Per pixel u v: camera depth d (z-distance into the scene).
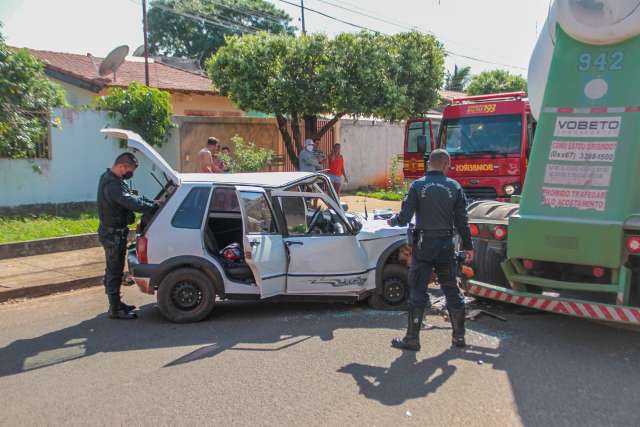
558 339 5.75
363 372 4.91
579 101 5.55
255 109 14.68
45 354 5.44
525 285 6.01
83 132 13.24
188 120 14.98
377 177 20.97
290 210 6.79
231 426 3.99
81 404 4.35
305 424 4.00
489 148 11.93
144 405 4.32
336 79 13.62
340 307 7.09
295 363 5.13
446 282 5.52
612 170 5.30
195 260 6.32
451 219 5.43
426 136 12.81
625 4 5.29
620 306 5.24
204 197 6.43
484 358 5.24
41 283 7.96
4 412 4.24
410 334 5.46
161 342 5.75
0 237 9.99
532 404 4.30
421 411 4.19
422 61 15.14
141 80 18.83
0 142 11.59
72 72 16.89
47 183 12.82
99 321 6.54
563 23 5.68
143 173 13.77
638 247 5.05
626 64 5.41
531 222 5.52
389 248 6.82
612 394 4.47
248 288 6.45
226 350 5.48
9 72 11.72
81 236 10.45
